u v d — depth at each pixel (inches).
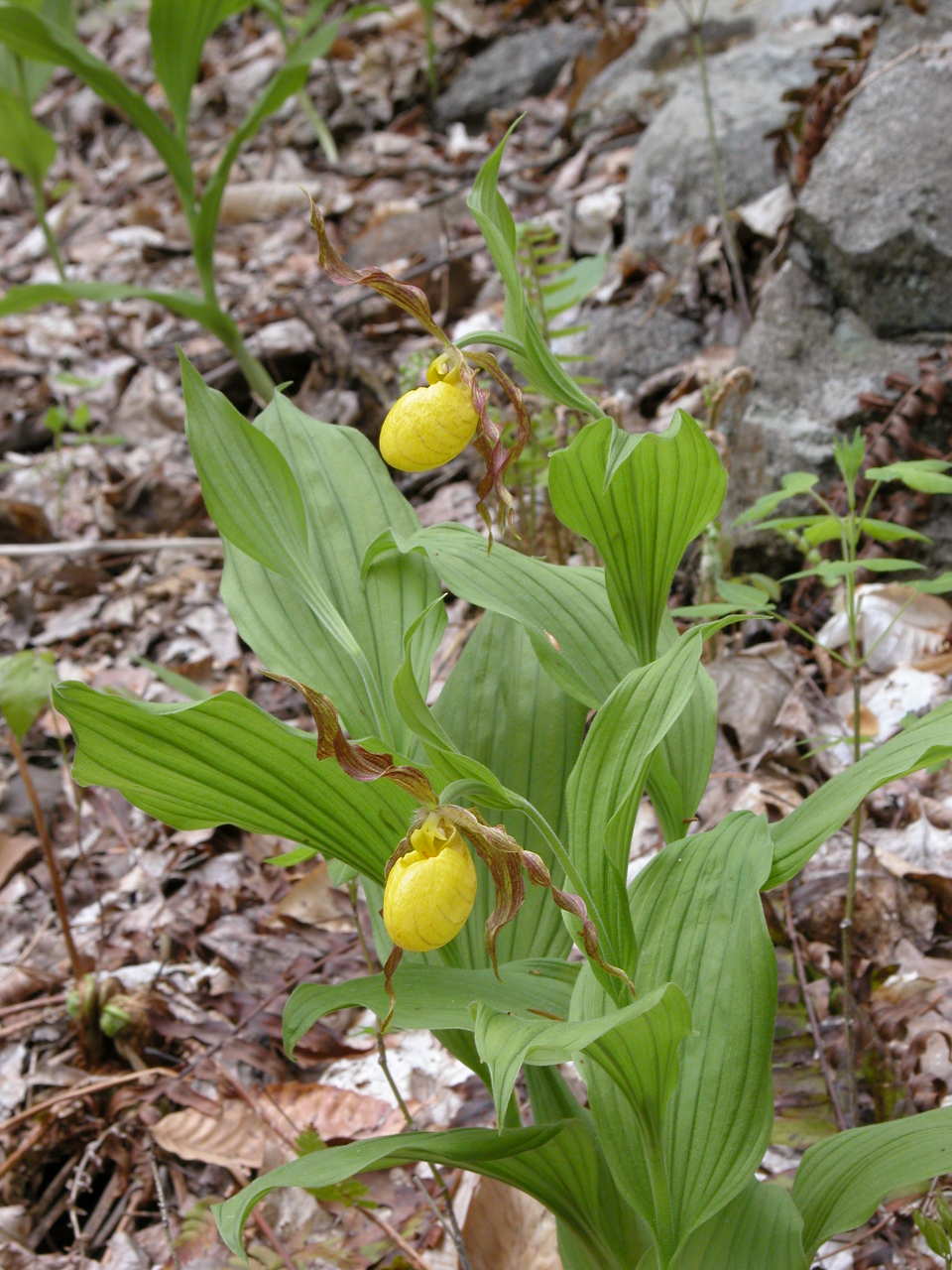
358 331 69.8
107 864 45.1
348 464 29.9
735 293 57.2
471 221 75.9
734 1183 23.3
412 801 24.9
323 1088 34.6
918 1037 30.3
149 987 37.5
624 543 24.9
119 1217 33.2
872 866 36.1
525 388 55.4
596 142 77.9
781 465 47.1
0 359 80.1
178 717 23.0
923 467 31.2
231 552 28.9
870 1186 24.4
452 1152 23.6
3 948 41.9
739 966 23.8
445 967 25.3
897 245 46.4
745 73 65.3
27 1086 36.4
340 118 95.1
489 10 99.2
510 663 29.8
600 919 22.9
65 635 58.0
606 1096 24.5
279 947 39.4
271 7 58.2
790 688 42.4
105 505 65.7
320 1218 31.9
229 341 55.7
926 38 50.0
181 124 52.2
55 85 117.5
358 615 28.4
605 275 63.7
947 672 40.8
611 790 23.0
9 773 50.1
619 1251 26.4
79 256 90.9
